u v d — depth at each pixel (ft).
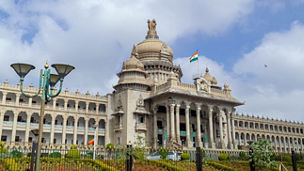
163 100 257.34
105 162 126.21
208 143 288.92
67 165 120.16
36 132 77.71
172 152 177.58
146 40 349.82
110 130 280.31
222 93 282.56
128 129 255.09
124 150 133.08
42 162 121.19
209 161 153.48
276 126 454.40
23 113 258.98
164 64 325.83
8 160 107.86
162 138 268.62
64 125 265.34
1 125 237.86
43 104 69.26
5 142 235.20
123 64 291.58
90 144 245.04
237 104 288.10
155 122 263.49
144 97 271.49
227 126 278.67
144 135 260.62
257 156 116.06
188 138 247.09
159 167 129.08
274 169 138.10
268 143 117.39
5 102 242.78
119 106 271.49
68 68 72.54
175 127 260.83
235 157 198.49
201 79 268.62
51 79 75.25
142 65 290.35
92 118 280.51
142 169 124.16
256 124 434.71
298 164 171.94
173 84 252.62
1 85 242.99
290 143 471.62
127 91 265.34
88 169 116.47
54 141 265.34
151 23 366.43
